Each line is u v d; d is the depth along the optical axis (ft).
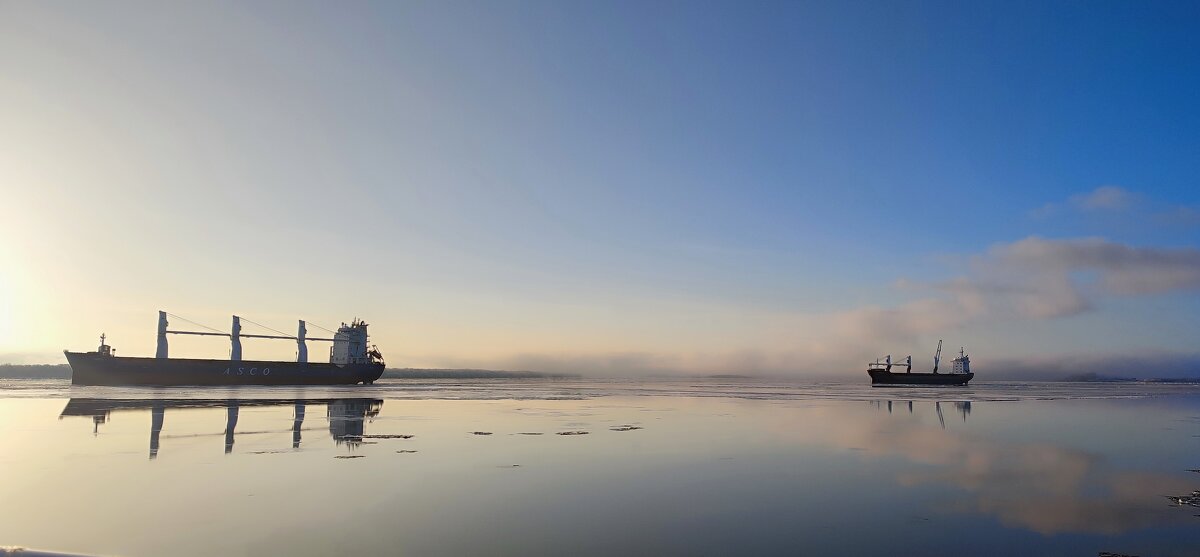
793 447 91.97
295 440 94.53
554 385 524.11
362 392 281.13
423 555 41.14
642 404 206.08
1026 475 70.90
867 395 309.22
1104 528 48.70
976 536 46.32
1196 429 128.47
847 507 54.54
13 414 138.82
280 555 40.96
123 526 47.19
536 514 51.42
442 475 67.10
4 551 22.08
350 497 56.65
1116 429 127.75
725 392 349.20
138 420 124.77
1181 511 54.24
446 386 438.40
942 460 80.84
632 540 44.70
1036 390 447.01
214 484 61.82
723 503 55.72
